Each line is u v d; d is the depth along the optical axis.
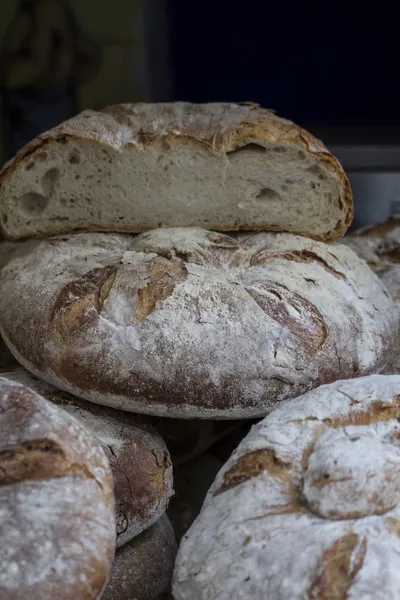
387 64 1.24
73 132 0.72
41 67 1.25
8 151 1.25
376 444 0.54
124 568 0.62
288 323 0.64
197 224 0.76
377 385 0.58
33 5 1.23
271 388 0.63
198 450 0.74
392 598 0.48
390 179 0.92
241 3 1.25
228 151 0.73
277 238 0.75
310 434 0.56
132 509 0.62
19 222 0.76
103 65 1.30
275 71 1.27
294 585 0.49
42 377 0.65
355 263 0.75
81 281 0.67
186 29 1.29
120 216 0.75
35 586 0.47
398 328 0.74
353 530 0.51
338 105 1.26
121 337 0.63
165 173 0.74
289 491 0.54
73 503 0.50
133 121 0.74
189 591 0.52
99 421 0.64
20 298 0.68
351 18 1.22
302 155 0.73
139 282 0.65
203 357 0.62
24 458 0.51
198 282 0.66
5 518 0.49
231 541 0.52
